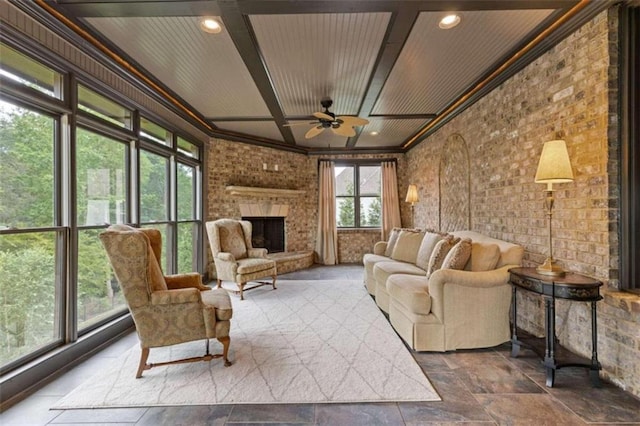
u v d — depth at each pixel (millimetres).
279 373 2201
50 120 2375
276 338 2807
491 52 2848
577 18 2230
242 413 1776
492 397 1923
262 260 4426
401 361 2381
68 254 2441
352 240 7023
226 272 4172
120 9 2213
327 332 2943
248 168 5984
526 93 2877
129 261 2141
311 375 2174
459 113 4273
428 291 2664
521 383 2086
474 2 2137
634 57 2043
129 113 3320
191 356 2490
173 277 2781
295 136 6008
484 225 3631
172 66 3133
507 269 2646
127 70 3053
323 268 6305
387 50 2803
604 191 2100
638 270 2041
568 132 2393
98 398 1919
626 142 2053
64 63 2391
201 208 5133
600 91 2117
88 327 2725
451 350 2564
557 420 1704
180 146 4578
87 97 2730
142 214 3627
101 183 2943
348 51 2834
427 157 5613
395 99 4051
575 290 1952
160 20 2369
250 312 3525
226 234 4523
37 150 2260
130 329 3105
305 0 2111
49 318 2334
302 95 3932
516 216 3037
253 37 2604
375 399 1897
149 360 2436
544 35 2514
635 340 1888
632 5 2035
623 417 1723
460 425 1670
